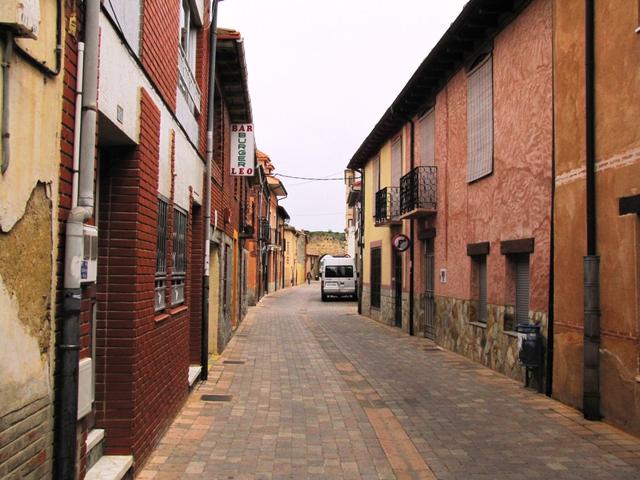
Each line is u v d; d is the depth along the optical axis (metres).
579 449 6.04
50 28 3.17
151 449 5.73
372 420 7.28
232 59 11.50
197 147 9.05
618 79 6.79
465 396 8.64
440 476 5.30
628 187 6.57
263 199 36.56
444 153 13.95
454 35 11.41
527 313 9.87
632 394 6.48
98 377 4.94
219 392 8.88
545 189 8.77
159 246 6.08
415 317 16.73
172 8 6.54
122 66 4.52
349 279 37.03
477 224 11.71
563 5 8.12
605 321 6.98
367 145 21.67
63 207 3.45
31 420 3.05
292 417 7.41
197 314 10.45
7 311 2.78
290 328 19.38
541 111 8.91
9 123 2.73
